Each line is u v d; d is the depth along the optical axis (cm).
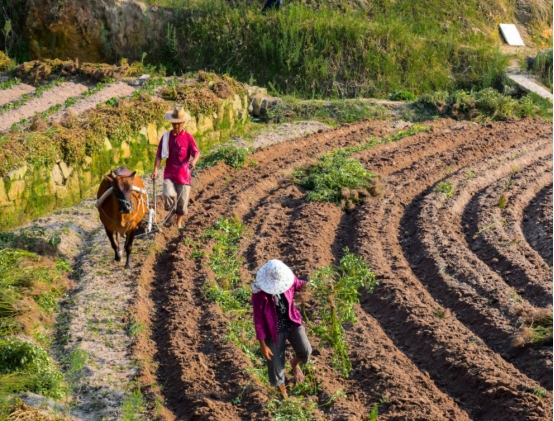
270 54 2373
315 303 1045
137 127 1630
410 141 1897
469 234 1331
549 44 2786
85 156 1494
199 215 1380
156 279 1162
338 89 2342
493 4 2798
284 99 2142
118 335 979
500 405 803
